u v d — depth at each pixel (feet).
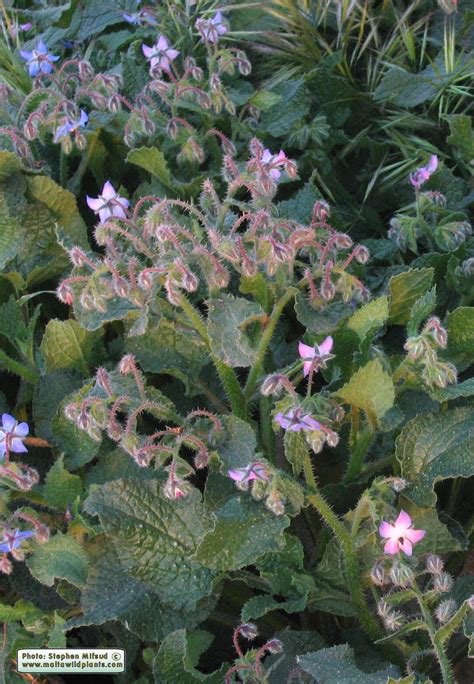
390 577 2.21
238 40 3.32
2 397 2.78
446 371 2.25
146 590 2.36
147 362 2.54
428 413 2.37
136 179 3.18
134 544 2.33
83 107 3.13
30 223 2.82
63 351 2.63
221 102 2.84
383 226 3.18
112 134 3.00
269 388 2.19
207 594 2.32
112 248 2.41
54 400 2.63
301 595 2.36
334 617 2.52
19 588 2.49
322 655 2.21
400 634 2.24
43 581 2.37
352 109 3.30
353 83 3.30
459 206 2.99
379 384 2.26
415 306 2.36
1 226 2.75
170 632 2.34
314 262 2.52
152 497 2.35
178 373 2.55
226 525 2.27
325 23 3.35
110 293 2.38
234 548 2.26
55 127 2.79
